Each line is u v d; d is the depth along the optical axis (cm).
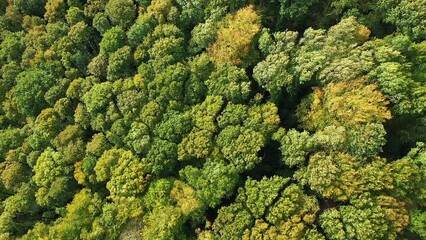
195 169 3884
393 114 3594
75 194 4400
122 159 4159
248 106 4022
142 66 4497
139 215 3994
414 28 3844
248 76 4288
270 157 4050
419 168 3344
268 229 3444
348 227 3234
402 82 3491
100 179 4209
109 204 4109
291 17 4291
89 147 4397
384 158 3416
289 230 3362
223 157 3878
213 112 4016
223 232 3559
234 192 3828
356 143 3422
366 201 3241
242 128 3853
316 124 3731
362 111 3472
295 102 4144
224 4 4478
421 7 3806
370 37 4159
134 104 4334
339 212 3316
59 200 4425
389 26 4188
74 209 4172
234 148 3784
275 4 4488
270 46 4062
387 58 3672
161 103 4278
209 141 3931
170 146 4025
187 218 3916
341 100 3569
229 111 3966
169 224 3747
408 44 3741
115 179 4084
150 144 4162
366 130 3391
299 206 3450
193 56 4531
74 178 4494
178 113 4194
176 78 4266
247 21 4194
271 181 3600
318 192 3466
